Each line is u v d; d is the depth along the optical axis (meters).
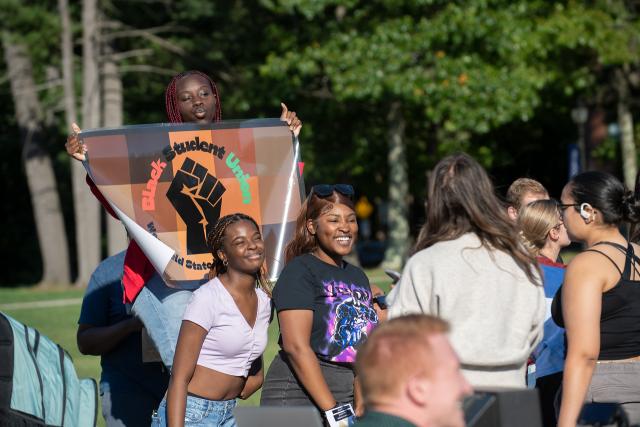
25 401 5.94
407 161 43.56
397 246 38.50
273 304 6.36
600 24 34.03
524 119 32.91
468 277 5.19
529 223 7.54
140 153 6.57
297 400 6.15
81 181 38.47
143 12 41.31
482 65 33.12
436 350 3.50
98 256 38.75
